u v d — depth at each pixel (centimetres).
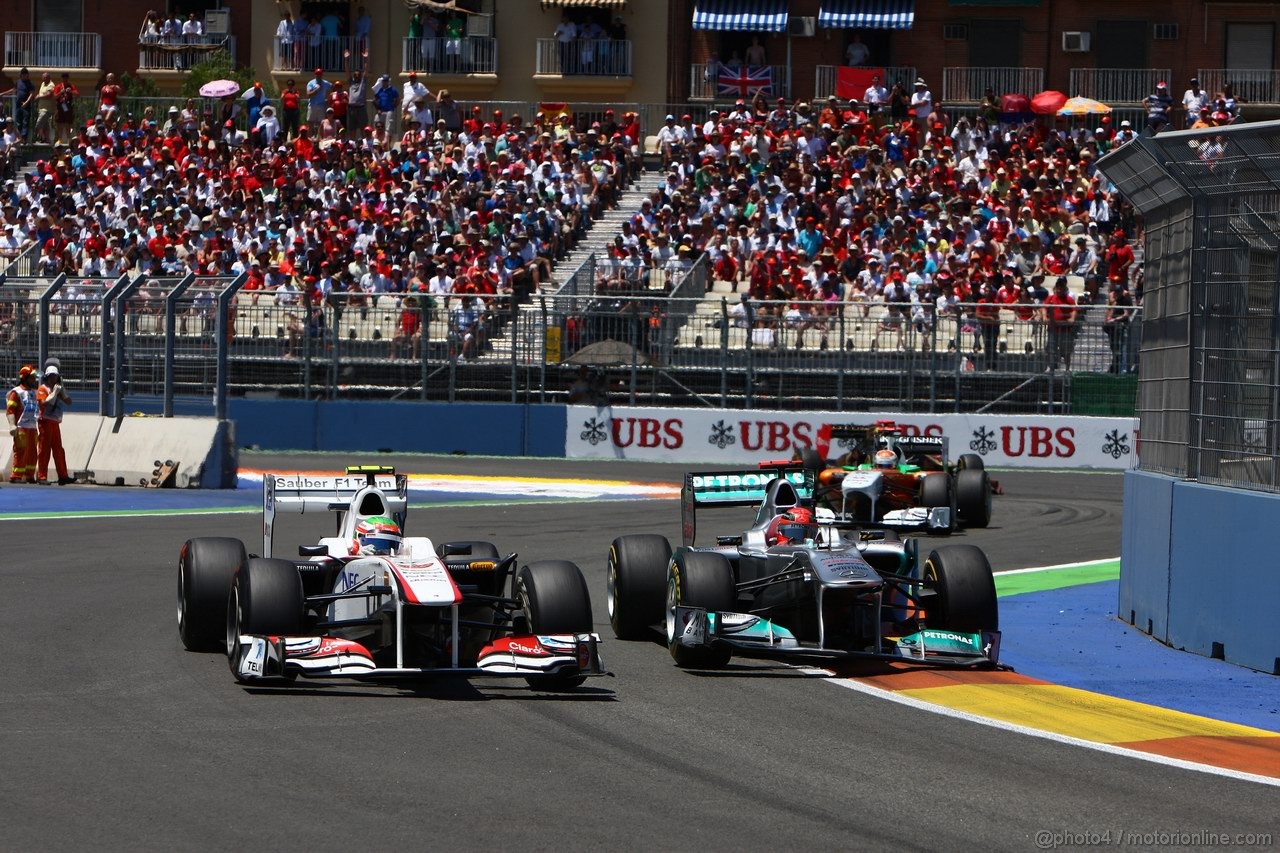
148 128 16375
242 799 2784
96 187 15600
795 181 14062
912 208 13725
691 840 2598
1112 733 3534
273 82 18975
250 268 13912
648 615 4531
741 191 14088
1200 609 4625
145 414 9594
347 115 16388
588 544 6944
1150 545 4988
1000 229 13338
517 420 11894
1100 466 11450
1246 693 4069
